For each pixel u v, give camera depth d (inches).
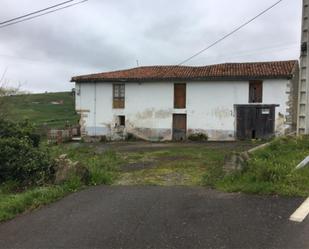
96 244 191.8
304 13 459.2
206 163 463.8
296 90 1097.4
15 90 862.5
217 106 1109.1
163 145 916.0
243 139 1084.5
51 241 199.9
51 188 311.9
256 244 179.2
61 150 628.7
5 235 215.6
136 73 1213.1
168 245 185.2
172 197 268.8
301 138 455.5
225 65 1177.4
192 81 1125.7
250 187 268.7
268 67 1100.5
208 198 259.8
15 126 490.0
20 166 371.2
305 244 175.3
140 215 231.5
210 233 196.2
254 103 1074.1
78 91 1231.5
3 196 311.0
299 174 291.7
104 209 249.4
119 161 518.9
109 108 1208.2
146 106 1173.7
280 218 209.3
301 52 465.4
